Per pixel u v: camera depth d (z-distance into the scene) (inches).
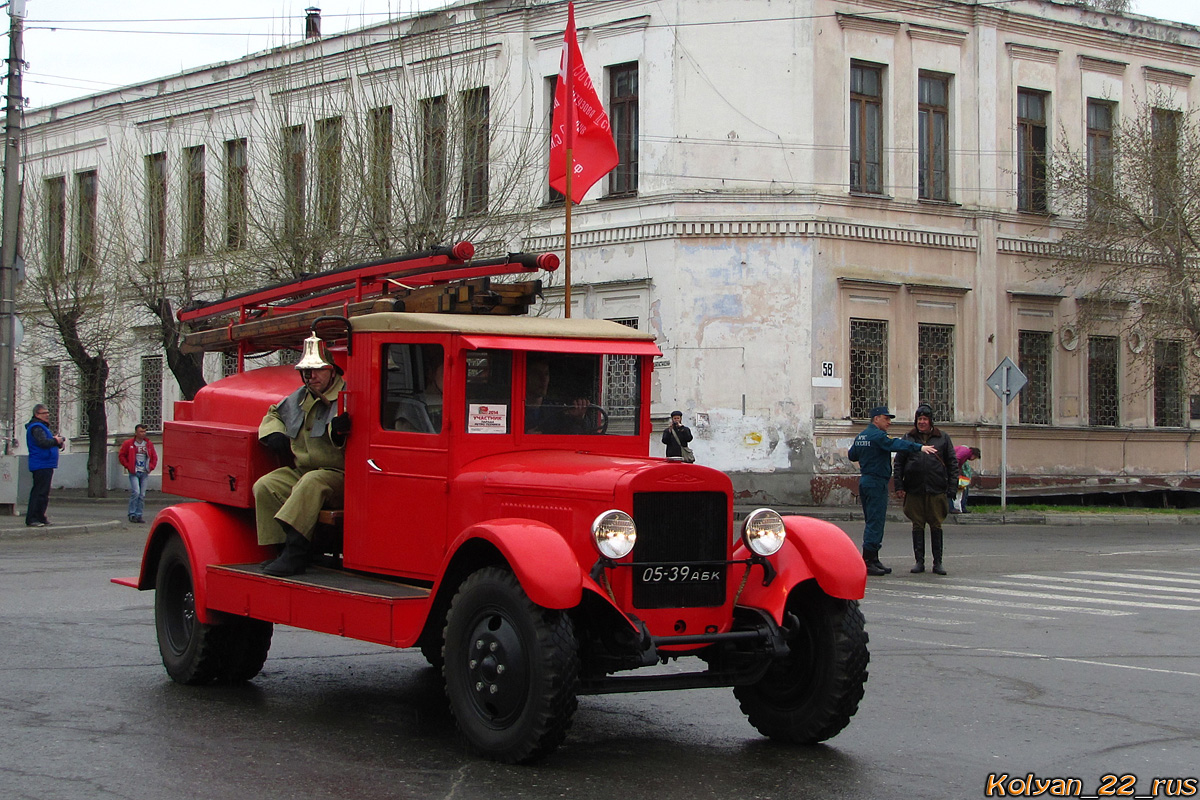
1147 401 1266.0
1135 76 1263.5
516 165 1036.5
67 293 1247.5
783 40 1067.3
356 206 991.0
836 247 1076.5
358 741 272.4
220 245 1143.0
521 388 290.5
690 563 261.7
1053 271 1192.2
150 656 376.8
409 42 1119.0
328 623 284.4
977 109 1159.0
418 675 352.5
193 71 1353.3
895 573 640.4
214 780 239.3
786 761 261.7
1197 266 1151.6
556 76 1135.0
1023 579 615.5
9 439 971.9
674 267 1071.6
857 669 269.3
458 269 318.0
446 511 281.4
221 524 335.3
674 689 257.4
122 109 1432.1
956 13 1148.5
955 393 1145.4
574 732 287.1
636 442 304.3
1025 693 335.0
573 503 259.4
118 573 597.6
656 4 1085.1
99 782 237.0
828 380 1061.8
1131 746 277.4
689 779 245.6
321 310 339.9
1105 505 1240.2
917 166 1131.3
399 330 294.5
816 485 1048.2
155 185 1222.9
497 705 250.5
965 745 277.7
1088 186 1152.8
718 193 1067.3
